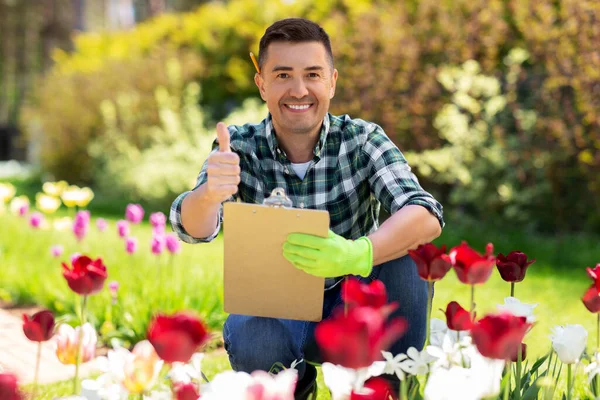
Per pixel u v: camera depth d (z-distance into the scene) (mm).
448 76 6270
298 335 2141
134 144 9445
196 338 1376
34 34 18312
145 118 9359
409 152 6648
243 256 1764
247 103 8211
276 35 1961
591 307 1815
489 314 1417
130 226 7340
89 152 10312
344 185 2137
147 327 3377
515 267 1858
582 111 5879
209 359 3086
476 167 6301
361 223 2242
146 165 8523
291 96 1954
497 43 6461
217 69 9141
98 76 10406
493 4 6391
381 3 7324
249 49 8852
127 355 1583
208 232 1950
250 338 1967
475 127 6414
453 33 6516
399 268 1992
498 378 1521
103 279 1686
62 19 18484
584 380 2277
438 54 6727
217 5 9672
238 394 1245
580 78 5754
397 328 1323
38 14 18281
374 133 2160
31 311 4074
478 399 1417
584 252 5457
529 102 6344
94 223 7480
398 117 6734
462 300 3994
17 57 18219
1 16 18031
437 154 6324
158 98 9000
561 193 6277
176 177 8172
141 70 9539
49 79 11844
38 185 11953
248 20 8922
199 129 8625
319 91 1969
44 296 4133
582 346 1726
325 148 2125
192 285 3836
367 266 1779
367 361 1245
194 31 9484
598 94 5734
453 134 6246
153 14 17328
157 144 9086
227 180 1738
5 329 3715
